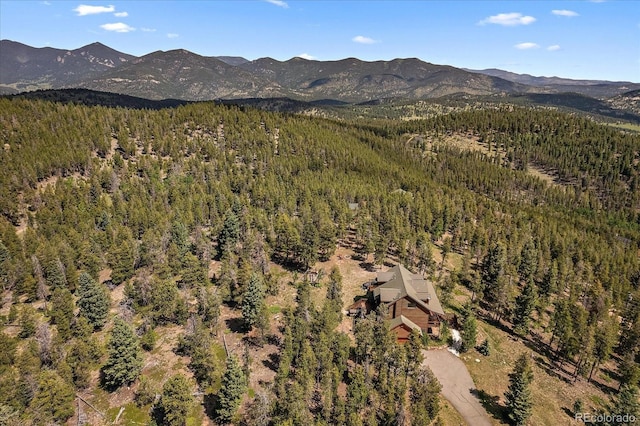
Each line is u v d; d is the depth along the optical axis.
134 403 48.03
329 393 44.25
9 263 80.19
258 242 89.44
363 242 106.31
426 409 45.69
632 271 105.94
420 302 64.31
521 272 97.25
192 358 52.25
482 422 48.59
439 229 116.56
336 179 168.75
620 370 59.59
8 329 65.38
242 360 55.28
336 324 62.59
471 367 58.78
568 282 96.12
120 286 80.06
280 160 180.50
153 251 86.25
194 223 108.00
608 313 83.56
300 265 91.44
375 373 53.03
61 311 59.94
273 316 67.69
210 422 45.19
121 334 49.09
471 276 92.88
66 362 50.03
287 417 41.12
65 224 102.56
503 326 73.69
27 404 44.22
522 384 48.09
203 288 66.44
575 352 60.97
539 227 131.00
